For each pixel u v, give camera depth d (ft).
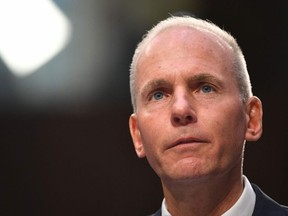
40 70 36.76
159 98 13.55
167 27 14.15
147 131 13.50
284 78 35.45
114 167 34.78
